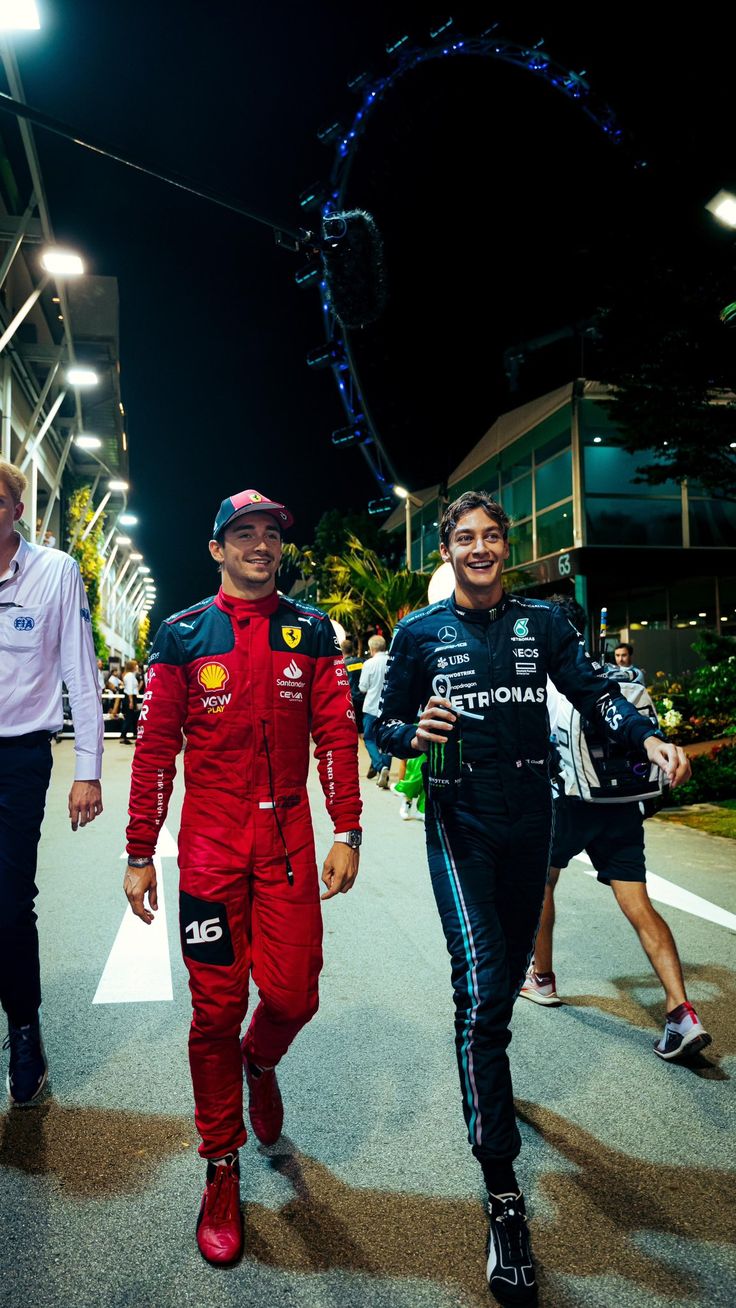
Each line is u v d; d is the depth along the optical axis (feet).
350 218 25.52
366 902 18.31
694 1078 10.19
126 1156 8.43
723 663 37.91
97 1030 11.48
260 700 7.71
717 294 29.30
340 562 100.07
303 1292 6.58
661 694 52.80
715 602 74.74
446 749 8.33
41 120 19.77
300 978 7.52
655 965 10.91
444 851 8.36
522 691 8.43
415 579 79.46
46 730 9.73
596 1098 9.69
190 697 7.84
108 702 84.69
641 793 11.06
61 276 66.85
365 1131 8.96
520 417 78.95
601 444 70.23
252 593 8.05
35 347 77.77
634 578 72.84
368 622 84.07
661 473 35.37
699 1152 8.57
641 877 11.35
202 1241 7.02
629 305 30.55
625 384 32.58
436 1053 10.82
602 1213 7.58
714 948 15.03
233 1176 7.30
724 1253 7.04
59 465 95.30
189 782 7.81
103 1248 7.07
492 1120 7.04
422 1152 8.57
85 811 9.85
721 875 21.01
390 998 12.67
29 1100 9.43
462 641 8.55
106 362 99.71
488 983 7.49
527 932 8.53
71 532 113.70
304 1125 9.09
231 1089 7.31
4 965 9.37
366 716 39.47
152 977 13.56
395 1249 7.10
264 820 7.61
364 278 26.23
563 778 11.40
